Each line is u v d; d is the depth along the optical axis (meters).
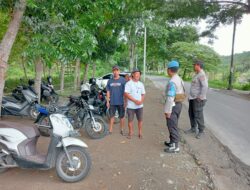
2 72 6.11
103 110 9.02
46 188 4.50
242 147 7.12
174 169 5.41
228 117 11.08
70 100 7.77
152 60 72.38
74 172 4.81
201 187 4.71
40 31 7.11
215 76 48.47
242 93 23.00
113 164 5.56
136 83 7.23
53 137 4.67
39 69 10.20
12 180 4.77
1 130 4.81
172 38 42.94
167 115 6.23
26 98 9.02
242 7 22.89
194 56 45.97
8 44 6.07
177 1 21.05
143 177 5.00
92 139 7.27
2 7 6.76
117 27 13.91
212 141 7.45
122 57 46.38
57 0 7.01
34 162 4.66
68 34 7.11
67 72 31.19
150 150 6.47
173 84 6.15
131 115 7.33
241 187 4.82
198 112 7.68
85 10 7.61
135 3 8.87
